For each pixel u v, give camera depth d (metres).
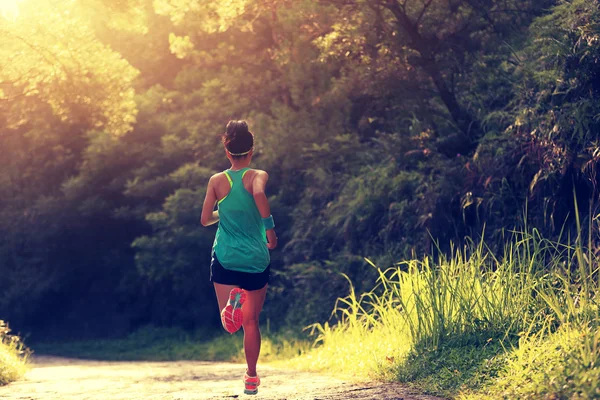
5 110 12.69
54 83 12.05
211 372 8.86
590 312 4.71
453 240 9.91
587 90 8.09
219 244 4.46
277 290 15.91
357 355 7.07
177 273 18.23
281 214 16.58
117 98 12.55
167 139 19.48
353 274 12.72
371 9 11.12
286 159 16.44
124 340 20.28
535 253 5.93
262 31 17.27
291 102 18.31
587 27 7.80
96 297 23.42
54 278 22.56
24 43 11.34
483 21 11.17
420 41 11.07
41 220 21.72
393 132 13.94
